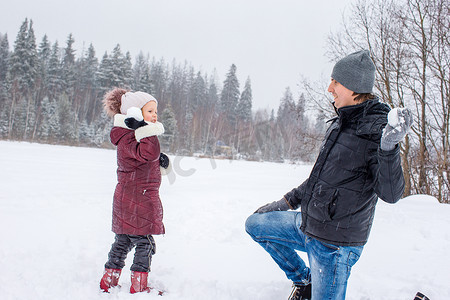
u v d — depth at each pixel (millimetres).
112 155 23922
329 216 1979
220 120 36406
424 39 10445
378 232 4812
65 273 2906
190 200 7160
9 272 2873
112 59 54844
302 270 2451
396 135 1612
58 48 64062
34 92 50938
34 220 4805
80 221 4926
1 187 7891
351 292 2801
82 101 55719
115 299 2484
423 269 3363
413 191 12000
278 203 2518
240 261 3529
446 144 10508
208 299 2580
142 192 2674
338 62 2104
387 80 10828
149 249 2703
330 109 11477
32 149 24047
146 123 2652
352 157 1937
